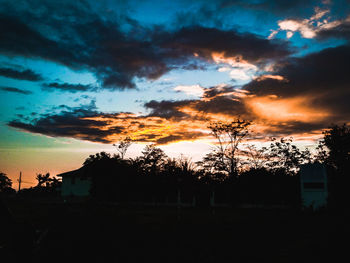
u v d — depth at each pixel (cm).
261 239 1203
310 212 2622
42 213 2400
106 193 4150
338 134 3797
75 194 5134
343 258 819
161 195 4125
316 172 2958
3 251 530
